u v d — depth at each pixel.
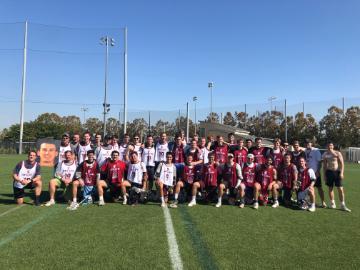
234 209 9.09
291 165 9.70
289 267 5.00
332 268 4.99
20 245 5.75
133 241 6.05
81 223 7.23
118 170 9.50
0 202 9.47
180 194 9.94
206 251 5.59
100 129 67.19
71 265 4.92
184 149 10.80
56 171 9.44
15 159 27.28
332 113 40.50
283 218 8.14
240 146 10.80
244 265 5.03
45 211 8.38
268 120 43.97
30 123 61.28
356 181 17.03
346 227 7.38
